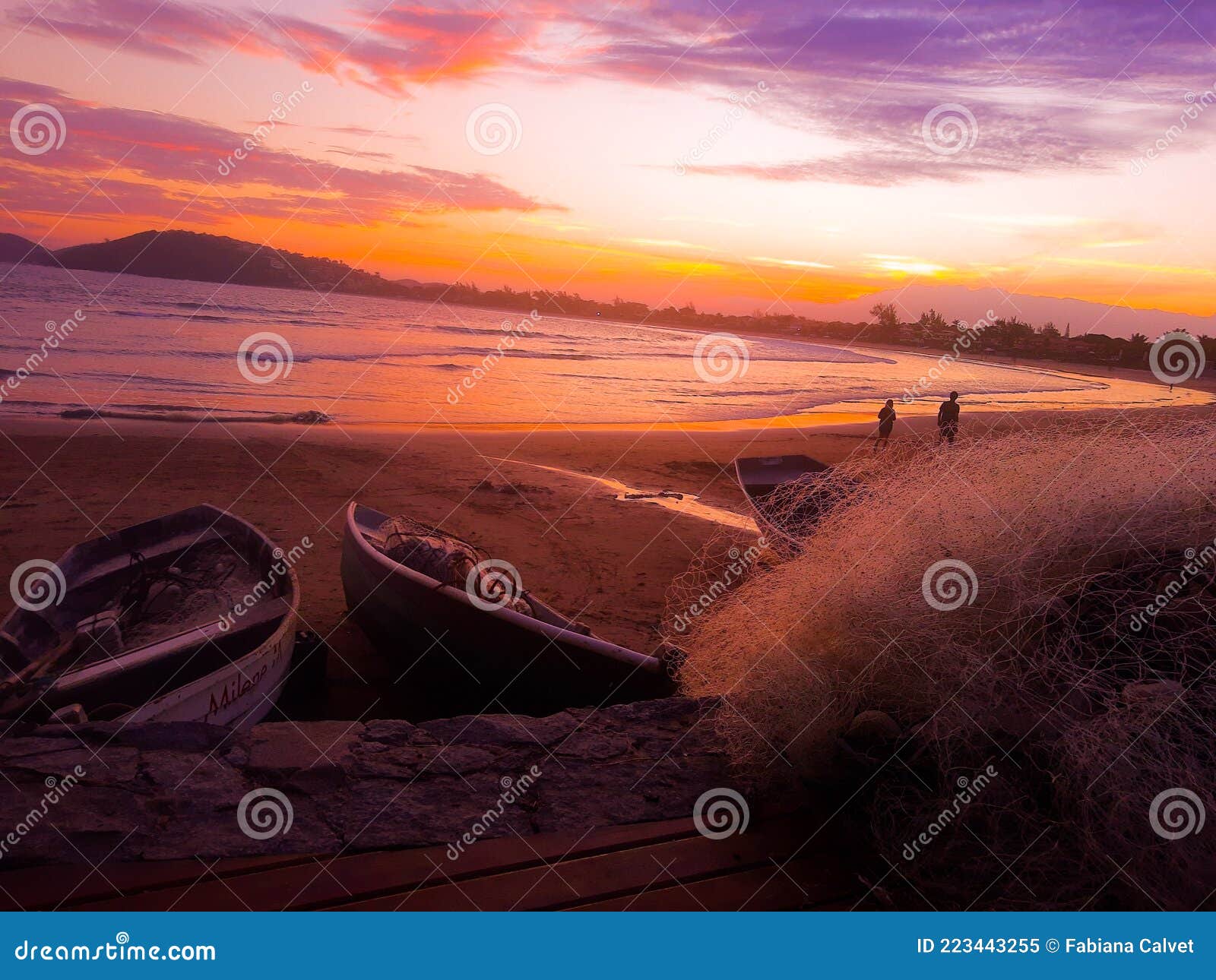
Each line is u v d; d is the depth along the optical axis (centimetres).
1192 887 253
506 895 259
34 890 247
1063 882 264
